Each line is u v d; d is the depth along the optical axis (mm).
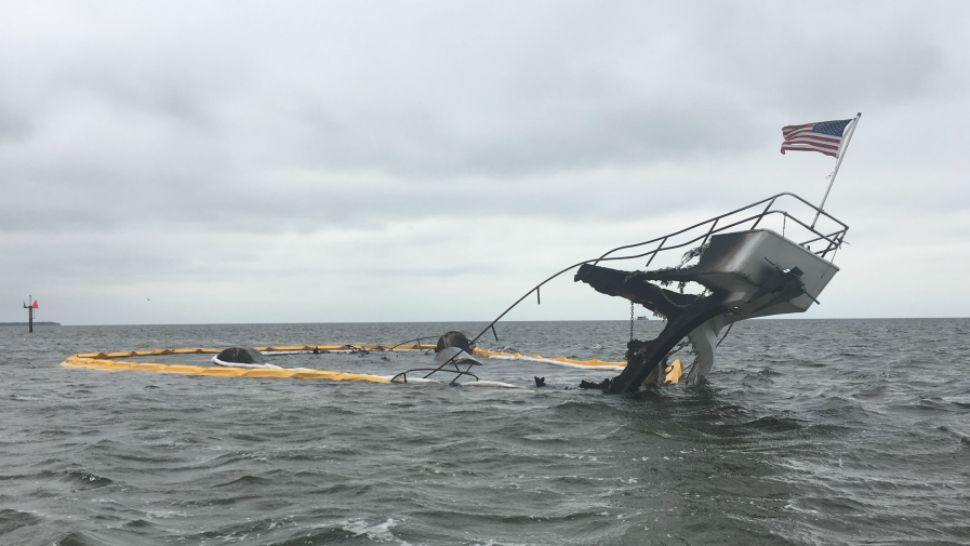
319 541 6910
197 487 8914
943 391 20000
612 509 7953
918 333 89938
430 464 10211
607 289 18641
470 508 8000
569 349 50625
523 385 21766
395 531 7184
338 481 9203
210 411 15750
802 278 15562
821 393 19297
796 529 7262
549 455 10844
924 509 8000
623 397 18281
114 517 7684
